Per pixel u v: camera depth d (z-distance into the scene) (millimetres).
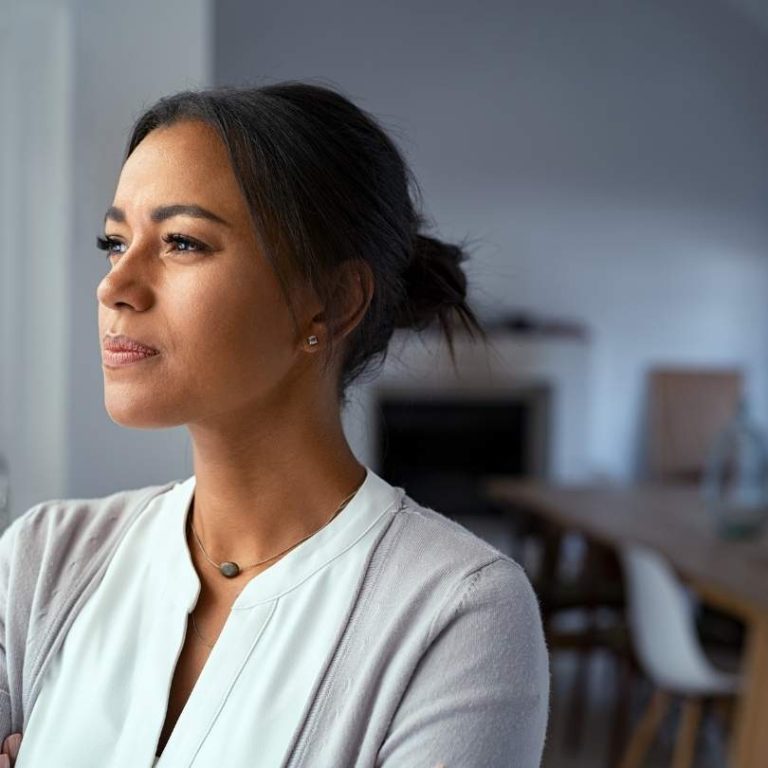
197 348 662
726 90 5176
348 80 4723
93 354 2410
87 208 2395
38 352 2422
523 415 4965
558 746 2828
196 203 659
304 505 738
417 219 818
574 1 4957
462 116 4879
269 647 696
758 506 2514
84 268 2398
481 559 716
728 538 2555
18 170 2396
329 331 727
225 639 703
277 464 730
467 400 4859
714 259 5262
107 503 855
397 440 4824
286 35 4625
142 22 2418
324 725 666
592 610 3023
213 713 682
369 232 724
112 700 734
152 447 2438
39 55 2385
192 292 659
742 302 5320
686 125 5156
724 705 2297
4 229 2396
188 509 795
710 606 2826
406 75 4789
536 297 5074
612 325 5180
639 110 5090
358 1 4695
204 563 761
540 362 4883
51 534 831
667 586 2178
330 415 757
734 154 5227
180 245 670
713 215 5238
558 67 4969
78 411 2400
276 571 717
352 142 717
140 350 669
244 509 741
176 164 668
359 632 690
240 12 4566
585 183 5062
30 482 2418
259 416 716
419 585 700
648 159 5129
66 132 2381
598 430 5223
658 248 5191
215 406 682
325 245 696
